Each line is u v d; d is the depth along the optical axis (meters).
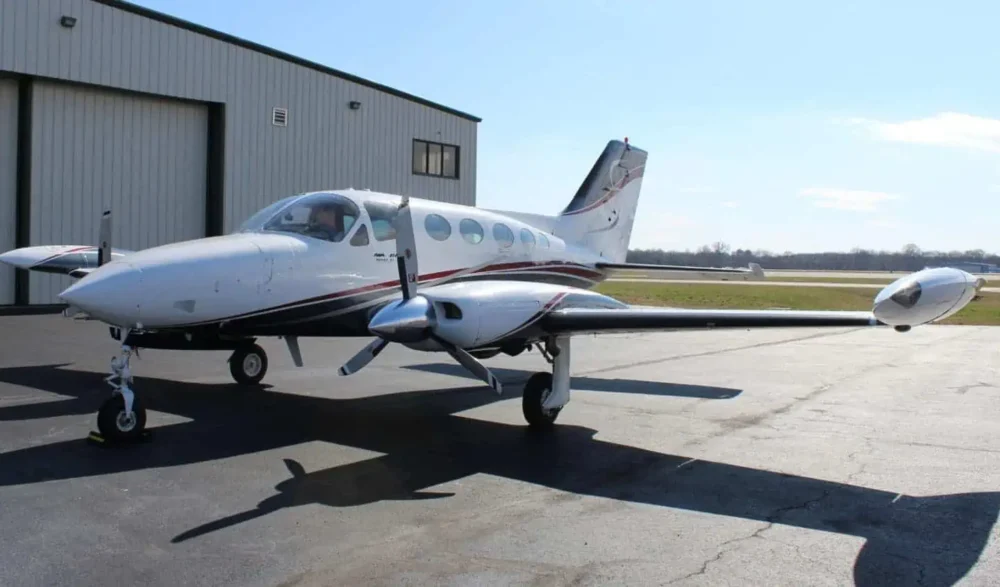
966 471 6.22
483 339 6.63
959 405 9.33
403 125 24.70
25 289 17.62
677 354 14.86
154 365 11.02
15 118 17.48
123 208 18.95
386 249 8.61
